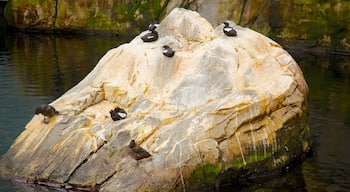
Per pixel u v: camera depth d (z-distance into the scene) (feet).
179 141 53.21
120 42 150.20
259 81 60.90
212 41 64.18
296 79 64.03
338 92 93.45
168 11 160.25
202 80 59.47
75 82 99.50
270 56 64.54
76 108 59.88
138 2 164.45
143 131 55.06
